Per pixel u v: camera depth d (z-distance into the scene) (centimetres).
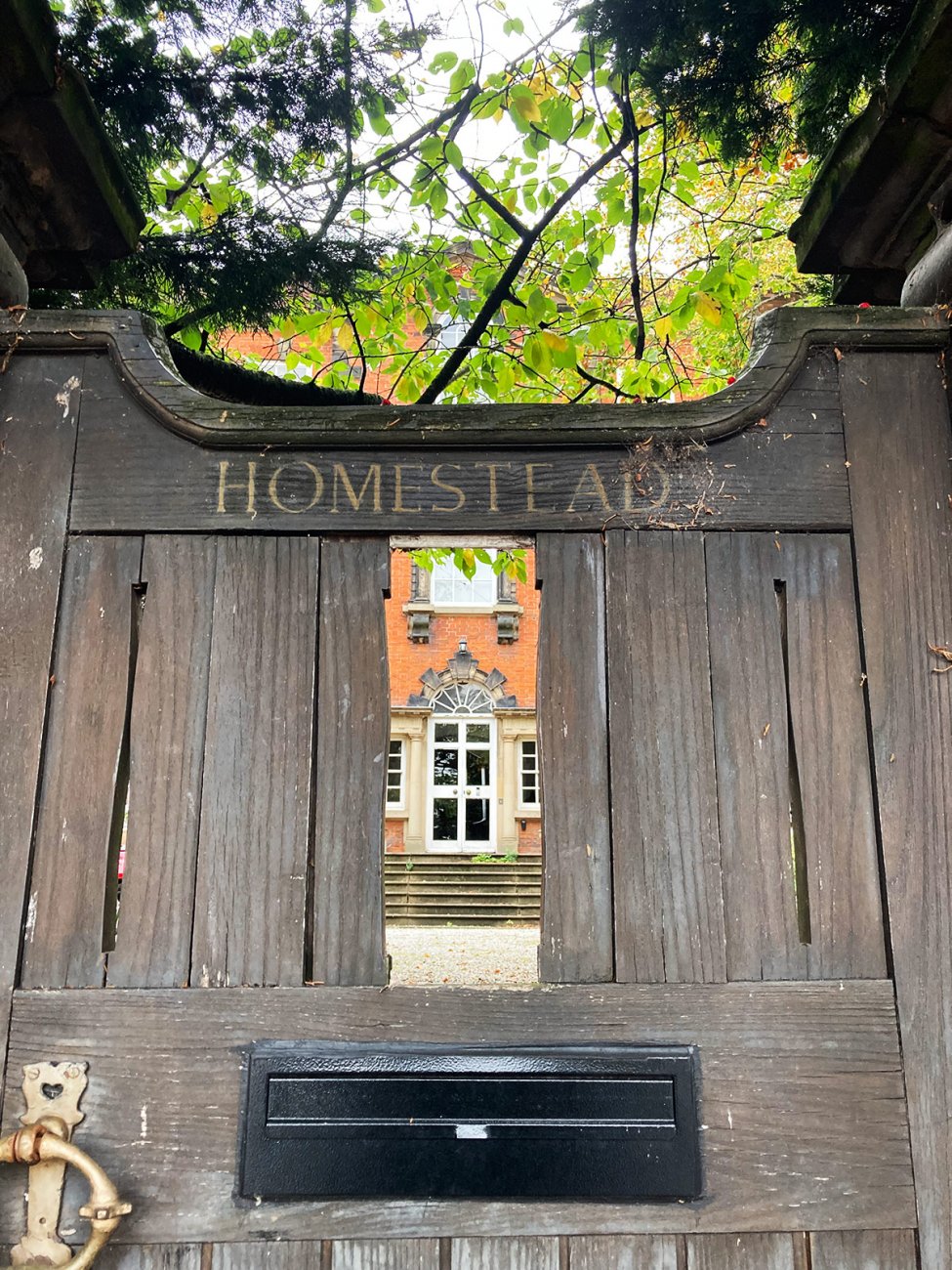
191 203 359
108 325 167
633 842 152
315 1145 142
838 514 164
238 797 152
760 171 579
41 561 159
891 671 158
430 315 479
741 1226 141
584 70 382
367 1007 146
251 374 338
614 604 160
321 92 309
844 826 153
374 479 163
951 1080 146
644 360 490
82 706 155
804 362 169
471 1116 143
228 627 158
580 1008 146
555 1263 141
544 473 164
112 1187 133
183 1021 145
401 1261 140
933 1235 141
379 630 159
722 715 157
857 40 227
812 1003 147
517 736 1755
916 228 186
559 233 469
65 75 155
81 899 149
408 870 1541
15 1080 143
